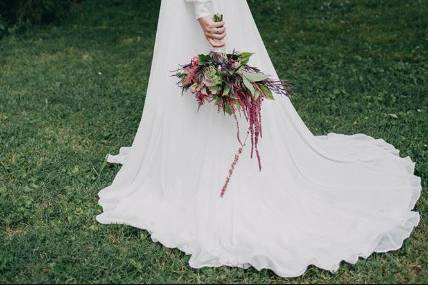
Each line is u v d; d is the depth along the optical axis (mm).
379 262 3656
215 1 3959
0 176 4777
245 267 3627
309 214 4027
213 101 3971
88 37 8891
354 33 8633
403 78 6793
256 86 3768
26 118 5871
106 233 3994
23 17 9453
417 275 3551
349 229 3877
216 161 3980
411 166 4691
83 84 6898
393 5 9906
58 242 3883
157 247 3844
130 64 7641
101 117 5918
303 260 3596
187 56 4035
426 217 4141
